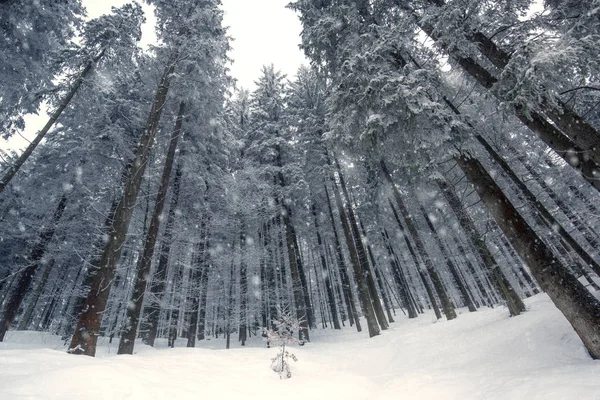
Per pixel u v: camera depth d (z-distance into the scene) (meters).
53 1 11.77
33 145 10.27
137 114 14.01
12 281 20.78
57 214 15.57
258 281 19.52
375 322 13.93
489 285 20.48
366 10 9.55
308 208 24.28
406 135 7.07
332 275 31.09
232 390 5.55
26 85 12.07
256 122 21.66
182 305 15.35
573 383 3.77
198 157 15.91
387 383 6.56
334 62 9.70
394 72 7.18
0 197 17.11
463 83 8.68
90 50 12.61
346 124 7.70
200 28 12.16
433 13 7.04
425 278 19.81
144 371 5.47
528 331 7.16
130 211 8.14
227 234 19.16
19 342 12.68
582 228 12.38
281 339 7.35
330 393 5.90
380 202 22.19
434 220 20.44
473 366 6.39
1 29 11.14
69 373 4.15
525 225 5.99
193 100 12.89
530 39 5.44
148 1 11.59
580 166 6.21
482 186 6.64
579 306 5.06
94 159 14.55
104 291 6.92
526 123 6.73
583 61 5.27
